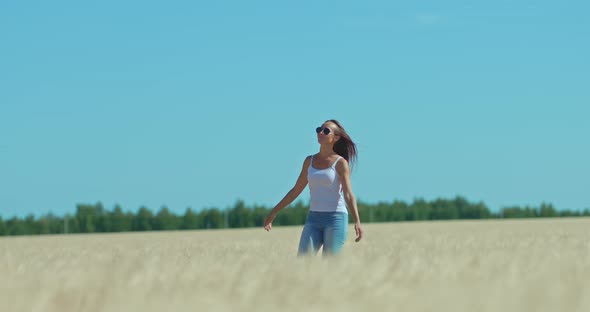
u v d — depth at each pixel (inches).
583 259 624.7
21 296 317.4
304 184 761.0
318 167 734.5
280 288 346.3
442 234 2074.3
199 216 6181.1
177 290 359.3
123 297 324.8
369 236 2006.6
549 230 2336.4
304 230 741.9
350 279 385.4
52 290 342.3
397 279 391.9
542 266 496.7
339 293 337.7
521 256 592.7
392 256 666.8
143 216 6013.8
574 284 351.3
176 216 6131.9
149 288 363.3
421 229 3058.6
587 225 3255.4
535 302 285.0
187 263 614.9
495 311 277.4
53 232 5782.5
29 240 2741.1
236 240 1859.0
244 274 408.2
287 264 541.6
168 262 585.3
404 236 1902.1
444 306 288.7
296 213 6254.9
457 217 7003.0
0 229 5649.6
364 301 301.4
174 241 1927.9
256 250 970.1
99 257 830.5
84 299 325.7
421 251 800.3
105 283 382.3
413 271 433.7
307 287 353.1
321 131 728.3
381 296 310.7
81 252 997.2
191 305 297.9
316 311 285.6
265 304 305.0
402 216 6865.2
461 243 1067.3
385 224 4704.7
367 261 493.4
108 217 5935.0
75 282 393.1
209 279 414.0
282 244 1320.1
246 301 311.0
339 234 730.8
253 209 6274.6
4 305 306.0
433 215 6953.7
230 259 637.3
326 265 477.7
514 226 3294.8
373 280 372.5
